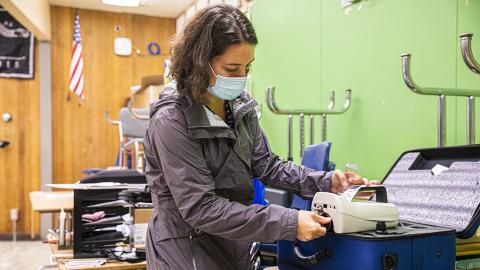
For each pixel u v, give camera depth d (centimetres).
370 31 271
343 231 120
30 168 651
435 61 227
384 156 260
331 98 293
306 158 233
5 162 643
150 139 134
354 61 285
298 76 352
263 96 412
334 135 305
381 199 136
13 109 646
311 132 292
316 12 327
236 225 120
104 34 684
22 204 646
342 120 297
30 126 652
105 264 222
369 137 272
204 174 128
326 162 216
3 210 640
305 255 138
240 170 142
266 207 122
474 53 206
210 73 129
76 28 630
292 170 157
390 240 116
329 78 312
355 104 284
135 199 249
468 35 150
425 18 232
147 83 528
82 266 218
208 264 136
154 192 142
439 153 170
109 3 642
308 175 153
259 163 161
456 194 149
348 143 291
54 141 660
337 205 122
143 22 702
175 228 137
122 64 693
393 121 253
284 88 375
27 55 648
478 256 149
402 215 163
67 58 664
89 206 246
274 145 395
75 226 239
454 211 145
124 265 220
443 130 187
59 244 259
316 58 328
